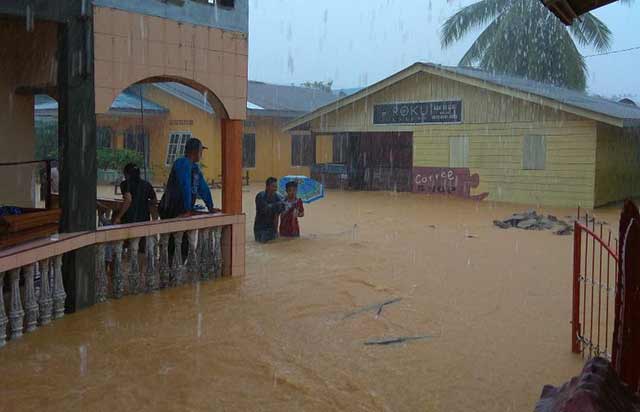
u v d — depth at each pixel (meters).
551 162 21.44
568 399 2.35
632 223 2.79
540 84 27.41
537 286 9.28
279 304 8.07
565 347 6.57
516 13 31.23
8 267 6.18
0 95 9.33
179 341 6.55
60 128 7.42
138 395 5.23
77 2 7.38
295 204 13.64
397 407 5.13
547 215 17.50
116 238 7.95
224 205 9.69
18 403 5.02
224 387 5.44
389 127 25.70
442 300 8.43
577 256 6.43
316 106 34.16
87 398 5.14
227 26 9.31
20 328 6.54
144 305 7.85
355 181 27.36
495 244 13.12
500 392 5.44
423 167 24.94
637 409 2.45
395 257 11.48
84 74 7.48
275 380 5.61
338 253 11.80
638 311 2.76
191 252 9.02
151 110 27.78
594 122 20.38
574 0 3.76
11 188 9.62
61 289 7.21
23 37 9.30
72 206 7.43
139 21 8.11
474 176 23.39
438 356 6.29
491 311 7.92
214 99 9.38
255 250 12.03
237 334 6.83
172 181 9.32
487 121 22.92
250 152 29.94
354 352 6.37
